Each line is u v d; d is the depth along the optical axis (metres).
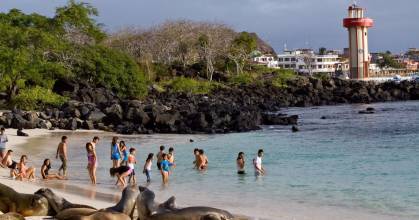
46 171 26.06
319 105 94.75
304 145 42.09
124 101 65.56
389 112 76.50
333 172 29.11
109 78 80.19
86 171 28.98
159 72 110.56
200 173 29.12
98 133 50.31
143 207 14.30
